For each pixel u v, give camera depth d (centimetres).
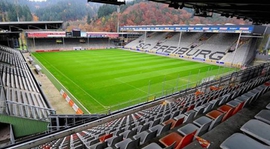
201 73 2473
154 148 348
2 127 996
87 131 792
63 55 3741
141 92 1702
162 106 1020
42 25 4353
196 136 396
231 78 1395
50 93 1636
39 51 4153
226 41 3838
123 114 985
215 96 907
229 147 281
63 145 598
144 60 3425
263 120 378
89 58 3466
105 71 2469
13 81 1503
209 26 3597
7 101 919
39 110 1123
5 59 2175
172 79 2144
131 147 407
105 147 460
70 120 995
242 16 1444
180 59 3647
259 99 637
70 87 1808
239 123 467
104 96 1595
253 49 3409
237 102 630
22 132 927
